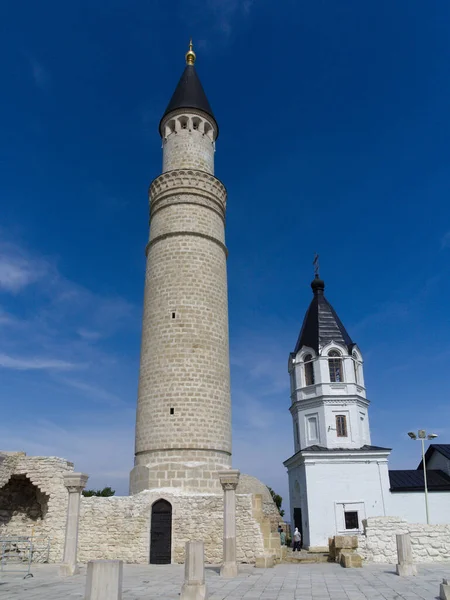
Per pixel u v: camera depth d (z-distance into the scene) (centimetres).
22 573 2170
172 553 2452
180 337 2959
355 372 4506
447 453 4444
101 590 1062
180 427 2764
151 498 2561
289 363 4809
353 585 1706
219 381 2980
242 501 2539
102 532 2555
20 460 2781
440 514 3956
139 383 3031
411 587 1644
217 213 3447
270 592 1567
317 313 4753
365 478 3956
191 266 3152
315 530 3784
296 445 4575
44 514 2741
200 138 3628
